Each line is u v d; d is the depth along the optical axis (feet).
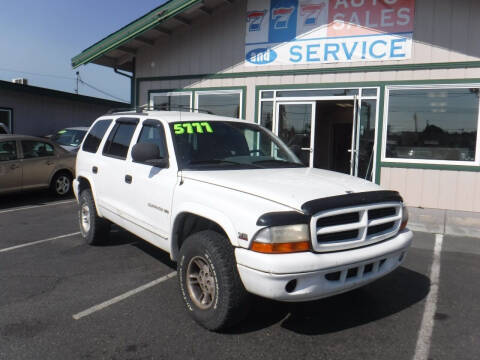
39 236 22.13
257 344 11.20
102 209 18.57
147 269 16.97
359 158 31.32
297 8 32.40
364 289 15.24
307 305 13.75
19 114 57.41
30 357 10.46
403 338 11.63
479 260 18.79
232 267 11.16
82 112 67.77
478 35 27.58
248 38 34.42
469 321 12.71
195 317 12.12
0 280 15.67
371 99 30.68
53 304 13.57
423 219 26.04
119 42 35.27
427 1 28.55
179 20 35.35
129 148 16.84
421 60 28.99
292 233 10.30
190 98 37.29
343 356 10.66
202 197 12.23
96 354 10.64
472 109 28.12
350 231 11.28
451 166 28.68
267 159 15.74
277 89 33.58
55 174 34.73
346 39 30.96
